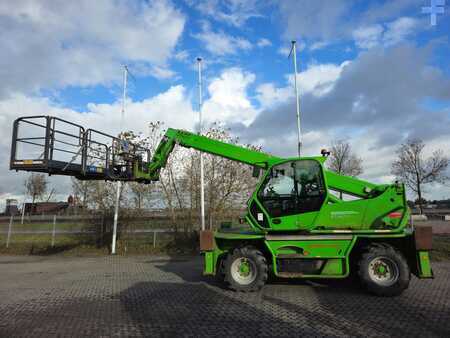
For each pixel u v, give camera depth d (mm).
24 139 9039
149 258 13797
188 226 16844
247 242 7930
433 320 5426
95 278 9609
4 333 5191
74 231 18906
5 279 9797
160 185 17266
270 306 6348
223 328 5250
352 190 8039
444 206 54031
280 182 7926
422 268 6871
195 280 9016
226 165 17406
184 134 9891
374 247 7086
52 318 5898
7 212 49000
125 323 5574
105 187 17000
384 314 5770
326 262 7379
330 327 5199
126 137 16922
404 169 33250
